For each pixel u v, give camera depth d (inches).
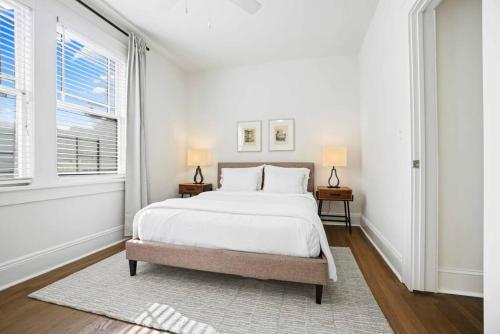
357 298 65.6
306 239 64.4
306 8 102.9
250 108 164.1
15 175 75.7
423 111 67.1
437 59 67.6
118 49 114.4
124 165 119.2
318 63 152.3
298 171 138.6
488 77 38.9
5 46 73.6
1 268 70.9
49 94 84.4
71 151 95.7
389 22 87.8
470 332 51.9
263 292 69.0
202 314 58.8
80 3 95.0
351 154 147.1
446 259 68.4
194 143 173.9
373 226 115.0
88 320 56.9
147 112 133.2
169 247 73.7
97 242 103.2
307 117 154.0
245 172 144.0
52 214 85.6
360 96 143.9
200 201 89.1
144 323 55.4
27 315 58.4
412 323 55.1
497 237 37.3
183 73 169.9
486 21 39.2
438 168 67.6
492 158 38.1
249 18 109.9
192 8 102.8
